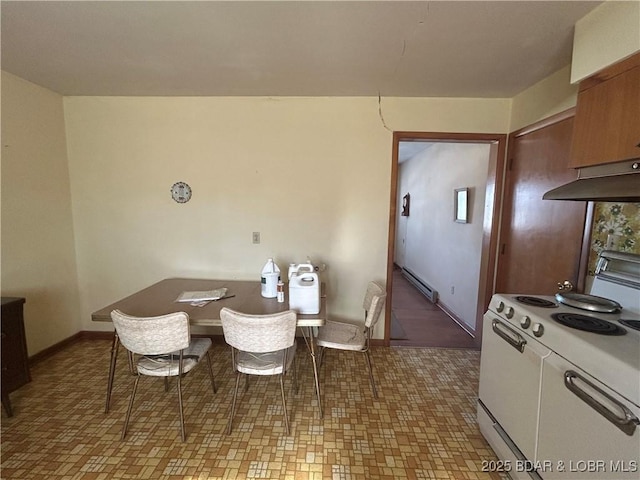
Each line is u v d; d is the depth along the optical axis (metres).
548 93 2.18
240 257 2.93
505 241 2.70
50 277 2.71
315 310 1.97
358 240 2.87
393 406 2.09
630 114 1.23
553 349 1.25
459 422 1.95
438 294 4.38
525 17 1.50
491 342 1.69
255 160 2.81
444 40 1.74
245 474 1.55
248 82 2.41
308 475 1.55
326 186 2.82
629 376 0.94
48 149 2.65
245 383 2.31
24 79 2.40
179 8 1.48
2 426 1.86
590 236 1.76
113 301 3.03
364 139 2.75
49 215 2.69
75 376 2.40
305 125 2.75
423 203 5.12
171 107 2.78
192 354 1.97
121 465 1.59
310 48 1.86
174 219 2.91
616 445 0.96
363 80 2.33
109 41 1.80
